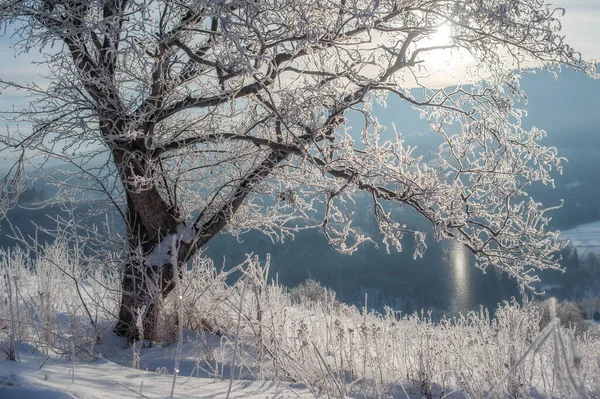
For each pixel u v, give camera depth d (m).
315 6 6.28
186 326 7.37
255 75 6.32
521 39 6.84
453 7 6.75
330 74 6.85
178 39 6.48
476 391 4.79
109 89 6.89
